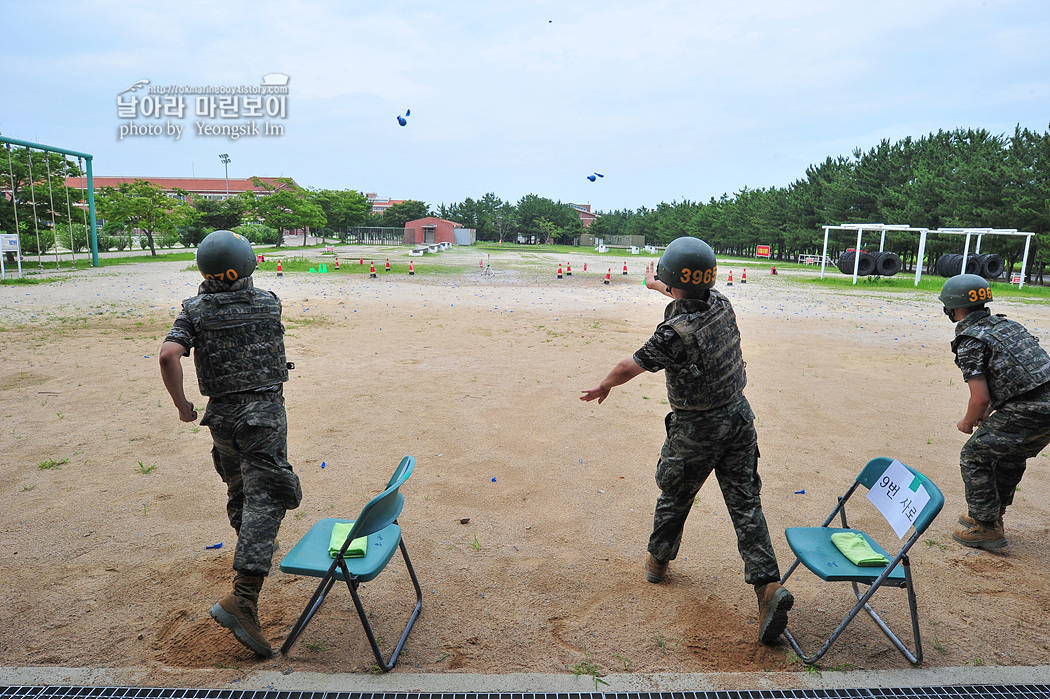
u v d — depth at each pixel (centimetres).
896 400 764
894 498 304
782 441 605
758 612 326
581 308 1686
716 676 273
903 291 2469
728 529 424
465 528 418
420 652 288
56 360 912
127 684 262
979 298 393
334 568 269
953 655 295
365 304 1673
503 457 550
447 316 1462
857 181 4538
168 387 296
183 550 381
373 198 13888
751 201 6562
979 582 363
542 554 385
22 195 2947
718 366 299
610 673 274
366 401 719
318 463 529
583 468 528
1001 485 403
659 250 7825
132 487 472
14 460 523
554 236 10425
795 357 1034
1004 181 3159
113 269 2872
